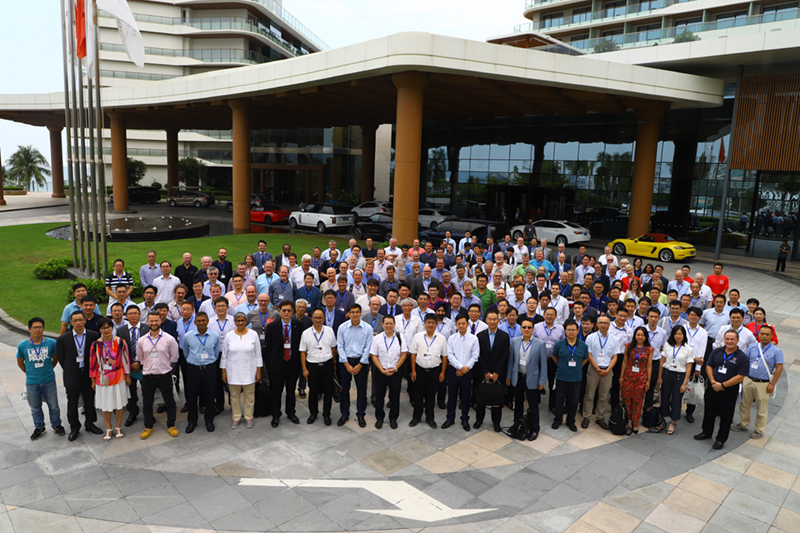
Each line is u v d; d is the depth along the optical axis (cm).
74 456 689
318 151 5062
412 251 1295
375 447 737
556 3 5972
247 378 768
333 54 2144
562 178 3362
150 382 734
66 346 718
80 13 1493
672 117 2952
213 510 579
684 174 2938
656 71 2311
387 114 3491
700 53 2311
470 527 561
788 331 1378
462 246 1493
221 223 3441
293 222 3356
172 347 743
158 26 6431
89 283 1393
